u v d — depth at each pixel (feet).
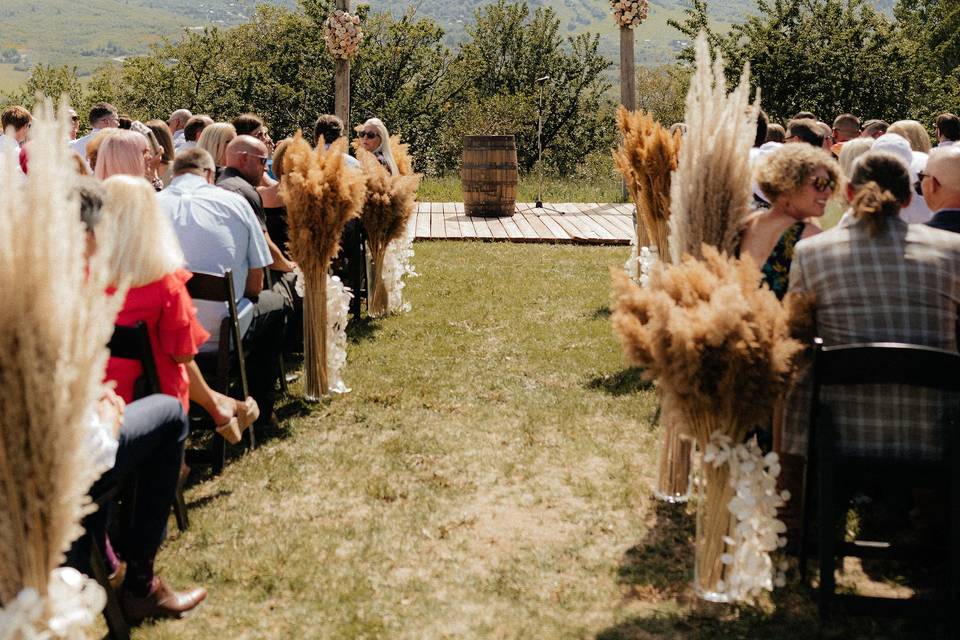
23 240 7.23
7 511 7.65
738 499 11.23
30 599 7.68
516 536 13.92
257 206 19.62
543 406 19.56
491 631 11.42
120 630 10.86
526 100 96.78
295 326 21.16
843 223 12.19
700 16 75.61
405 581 12.60
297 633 11.34
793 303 11.57
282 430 18.17
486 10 103.14
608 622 11.60
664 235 18.24
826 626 11.41
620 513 14.66
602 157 94.27
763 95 72.90
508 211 49.75
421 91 96.53
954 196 13.35
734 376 10.70
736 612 11.78
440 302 29.45
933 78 78.54
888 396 11.27
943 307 11.47
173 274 12.73
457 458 16.80
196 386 14.03
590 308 28.66
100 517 11.23
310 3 91.71
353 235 26.37
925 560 11.59
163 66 94.12
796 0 73.31
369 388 20.70
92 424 9.70
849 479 11.30
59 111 7.41
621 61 53.72
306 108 92.73
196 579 12.64
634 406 19.51
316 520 14.38
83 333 7.57
